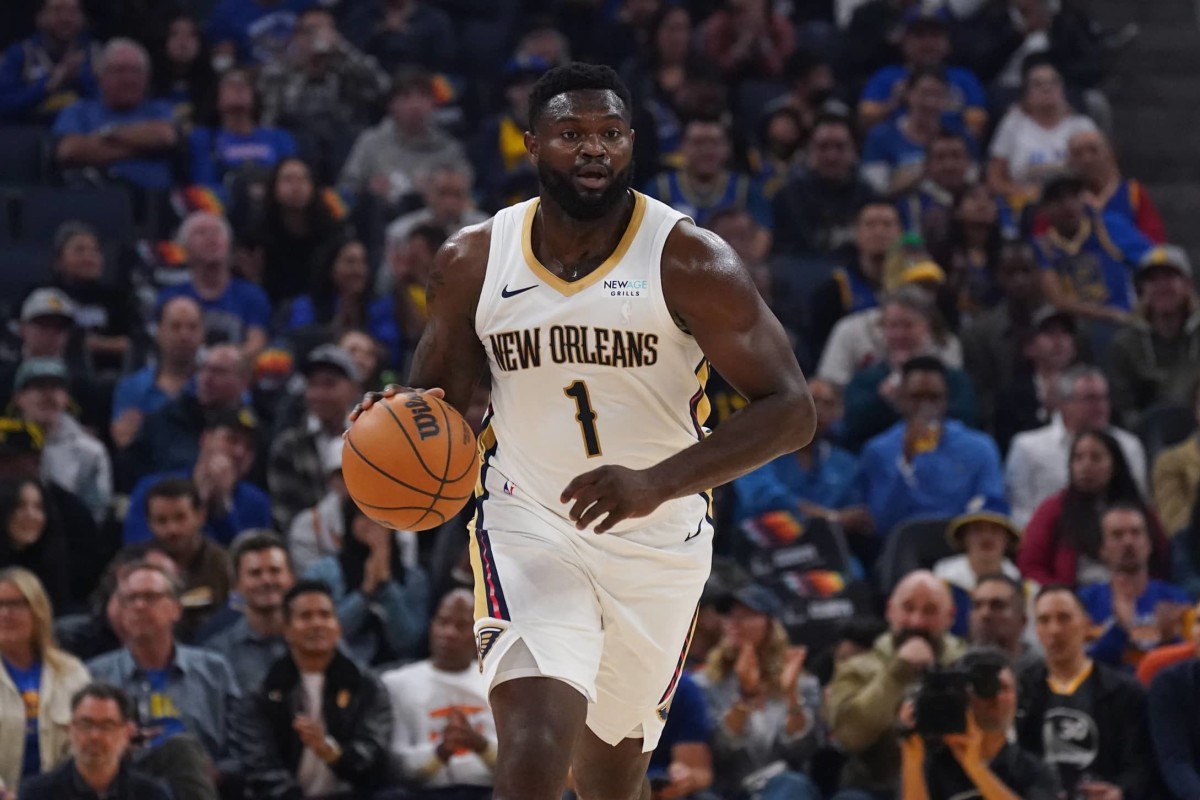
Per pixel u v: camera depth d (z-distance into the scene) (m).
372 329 21.34
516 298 8.31
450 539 16.45
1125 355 20.81
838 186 24.38
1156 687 14.26
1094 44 28.41
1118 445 17.56
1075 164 24.61
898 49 27.88
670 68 26.98
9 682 14.07
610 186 8.10
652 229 8.26
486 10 29.06
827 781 14.77
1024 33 28.48
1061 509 17.66
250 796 14.22
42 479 17.23
